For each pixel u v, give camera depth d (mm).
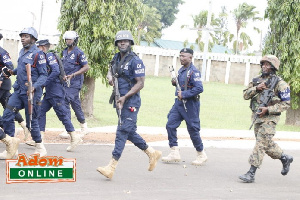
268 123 7688
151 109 19875
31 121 8094
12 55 33844
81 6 13484
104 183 7098
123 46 7223
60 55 13633
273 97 7645
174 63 41250
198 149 8883
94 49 13500
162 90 28688
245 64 41281
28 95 7645
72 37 9695
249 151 10859
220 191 7094
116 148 7246
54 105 9055
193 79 8477
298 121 16969
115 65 7332
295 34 15719
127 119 7250
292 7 15648
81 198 6238
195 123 8680
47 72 8320
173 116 8812
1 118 8133
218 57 41688
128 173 7867
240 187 7430
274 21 16125
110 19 13523
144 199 6391
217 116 19578
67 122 9180
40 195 6262
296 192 7316
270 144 7781
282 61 16000
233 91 32688
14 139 7957
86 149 9617
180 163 8984
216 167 8852
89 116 14695
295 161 9898
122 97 7164
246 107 23859
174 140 8938
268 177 8242
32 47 7863
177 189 7055
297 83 15570
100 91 24719
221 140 12133
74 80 9898
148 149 7711
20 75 7902
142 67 7227
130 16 14258
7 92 9664
